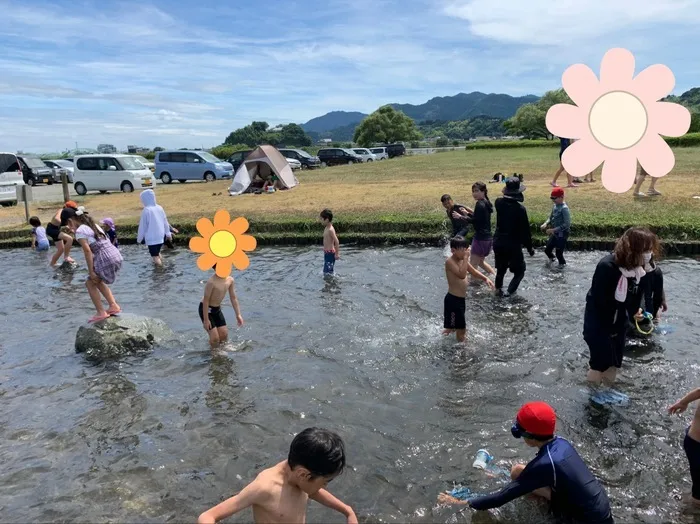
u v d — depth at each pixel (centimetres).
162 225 1180
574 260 1043
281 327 738
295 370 596
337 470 261
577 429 458
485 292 854
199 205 1817
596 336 499
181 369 614
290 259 1179
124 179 2467
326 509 371
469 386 545
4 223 1694
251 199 1895
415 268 1038
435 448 441
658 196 1398
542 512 354
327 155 4000
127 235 1472
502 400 514
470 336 674
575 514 324
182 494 394
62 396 559
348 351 645
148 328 698
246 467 424
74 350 685
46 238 1427
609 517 324
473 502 351
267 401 529
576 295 823
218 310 676
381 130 7462
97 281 709
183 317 807
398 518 362
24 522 368
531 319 729
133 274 1109
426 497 382
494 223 1248
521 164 2650
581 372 563
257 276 1033
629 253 466
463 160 3200
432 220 1319
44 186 3136
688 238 1099
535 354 614
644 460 414
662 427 458
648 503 367
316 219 1426
